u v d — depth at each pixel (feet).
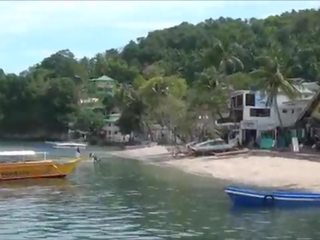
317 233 88.53
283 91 252.62
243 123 271.49
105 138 432.25
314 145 237.25
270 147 256.93
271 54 301.22
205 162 218.38
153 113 347.36
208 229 91.76
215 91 280.72
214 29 638.12
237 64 314.76
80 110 467.93
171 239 84.79
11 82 515.91
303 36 472.85
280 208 111.24
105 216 104.58
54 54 629.10
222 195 131.75
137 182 163.02
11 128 514.68
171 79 341.41
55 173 174.50
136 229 92.17
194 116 289.94
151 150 317.42
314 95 252.62
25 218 103.04
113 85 529.86
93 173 192.24
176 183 158.92
